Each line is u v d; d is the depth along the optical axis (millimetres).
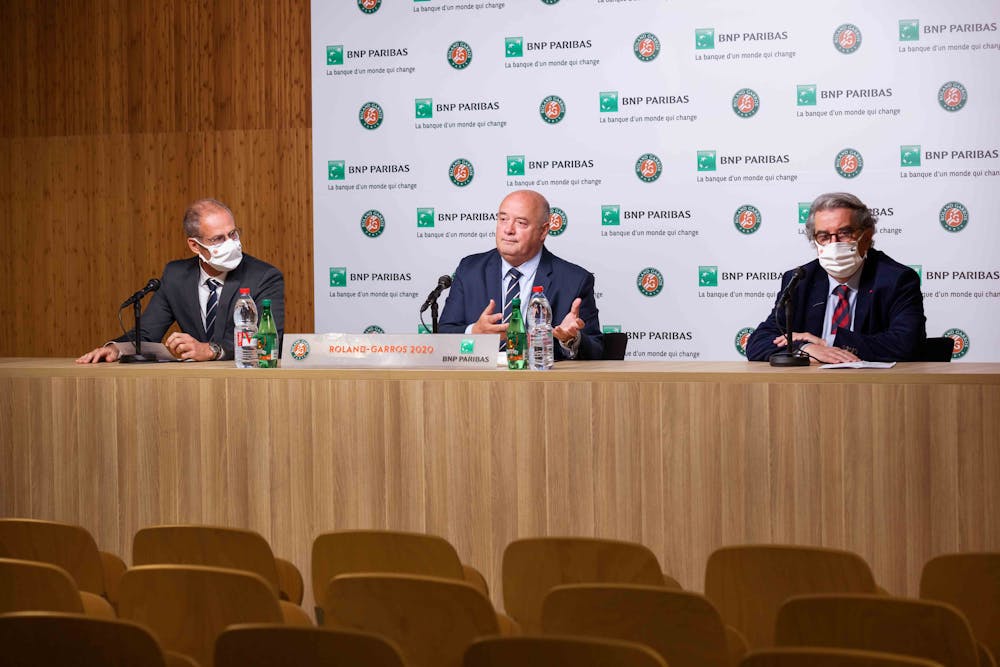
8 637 1706
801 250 5934
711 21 5973
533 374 3482
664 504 3402
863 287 4738
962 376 3170
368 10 6305
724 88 5973
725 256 6020
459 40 6223
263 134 6473
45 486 3854
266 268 4953
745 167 5969
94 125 6598
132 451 3787
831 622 1798
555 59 6133
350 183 6355
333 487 3646
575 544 2340
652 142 6062
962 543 3186
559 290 5539
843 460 3268
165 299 4957
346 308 6395
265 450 3695
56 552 2643
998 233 5711
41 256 6652
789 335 3643
